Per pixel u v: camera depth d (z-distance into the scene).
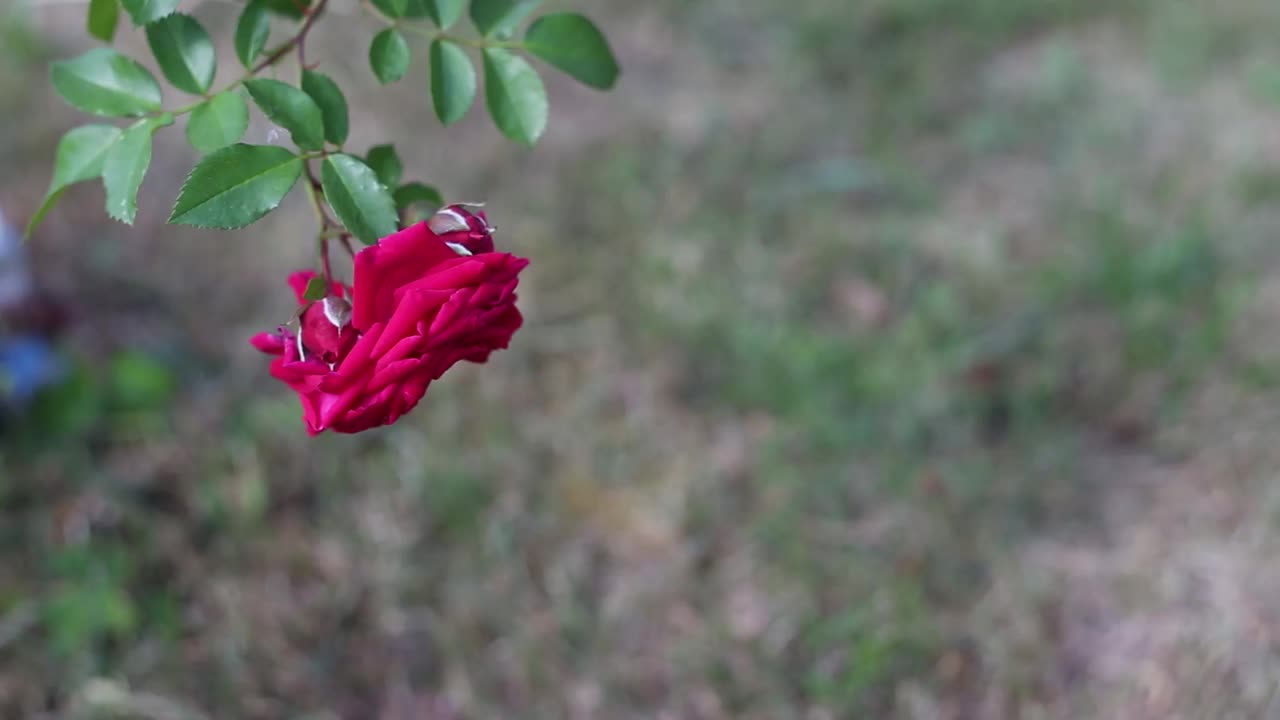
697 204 1.38
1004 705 0.88
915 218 1.40
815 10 1.79
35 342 1.06
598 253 1.30
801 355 1.16
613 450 1.10
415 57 1.52
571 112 1.57
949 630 0.93
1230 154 1.46
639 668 0.93
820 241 1.33
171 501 1.03
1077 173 1.46
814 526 1.01
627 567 1.01
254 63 0.55
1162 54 1.68
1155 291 1.21
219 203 0.51
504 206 1.37
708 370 1.18
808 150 1.51
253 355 1.19
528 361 1.18
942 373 1.14
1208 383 1.13
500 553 1.00
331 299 0.52
